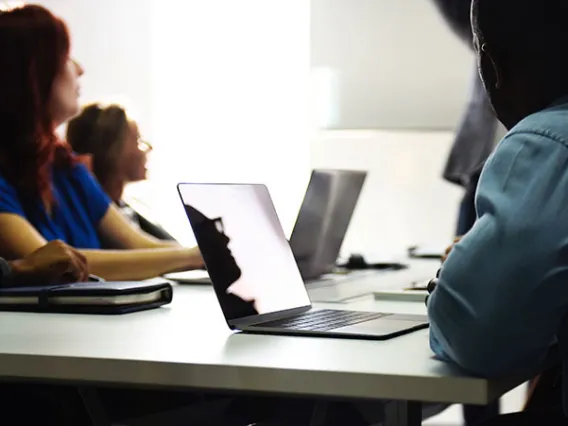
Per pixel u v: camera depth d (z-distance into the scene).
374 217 4.32
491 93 1.21
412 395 1.01
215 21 4.58
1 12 2.38
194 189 1.49
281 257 1.63
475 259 1.03
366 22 4.29
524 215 1.03
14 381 1.20
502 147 1.11
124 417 1.71
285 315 1.53
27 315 1.62
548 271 1.01
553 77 1.15
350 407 1.41
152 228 3.16
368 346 1.22
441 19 4.18
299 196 4.50
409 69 4.24
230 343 1.26
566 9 1.13
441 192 4.22
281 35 4.47
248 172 4.58
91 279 1.99
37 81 2.39
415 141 4.25
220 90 4.60
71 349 1.22
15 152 2.40
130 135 3.10
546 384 1.54
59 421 1.52
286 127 4.51
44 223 2.46
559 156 1.06
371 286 2.11
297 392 1.05
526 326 1.00
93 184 2.77
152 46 4.65
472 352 1.01
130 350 1.21
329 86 4.38
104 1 4.67
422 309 1.69
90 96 4.70
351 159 4.36
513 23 1.15
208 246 1.44
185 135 4.66
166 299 1.75
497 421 1.27
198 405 1.68
